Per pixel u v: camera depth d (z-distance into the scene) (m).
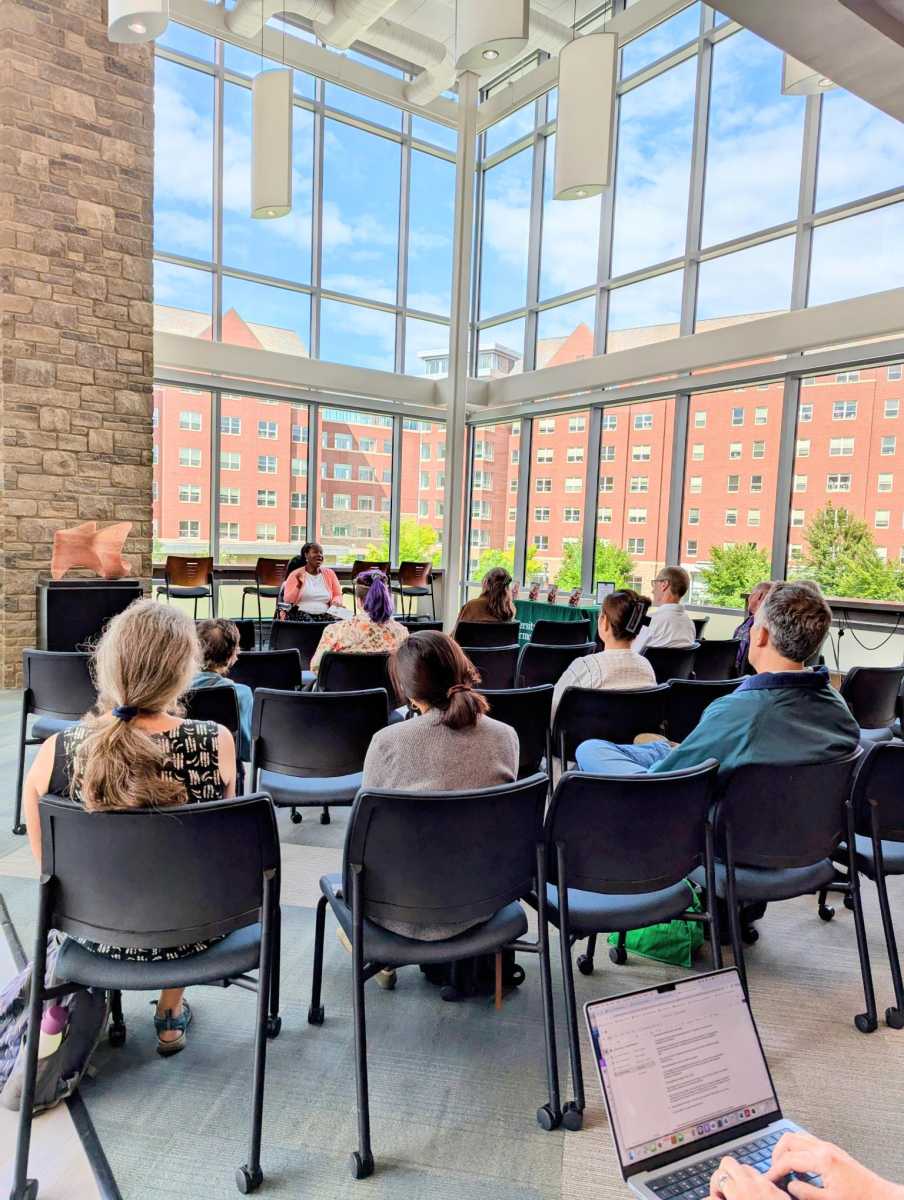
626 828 1.64
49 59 5.49
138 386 6.12
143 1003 1.93
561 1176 1.42
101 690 1.50
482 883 1.56
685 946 2.15
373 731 2.49
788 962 2.20
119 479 6.07
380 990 2.02
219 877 1.40
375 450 9.59
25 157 5.45
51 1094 1.51
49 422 5.71
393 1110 1.58
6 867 2.62
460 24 3.58
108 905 1.38
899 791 1.95
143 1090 1.61
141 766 1.35
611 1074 1.13
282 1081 1.65
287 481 8.85
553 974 2.11
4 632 5.61
